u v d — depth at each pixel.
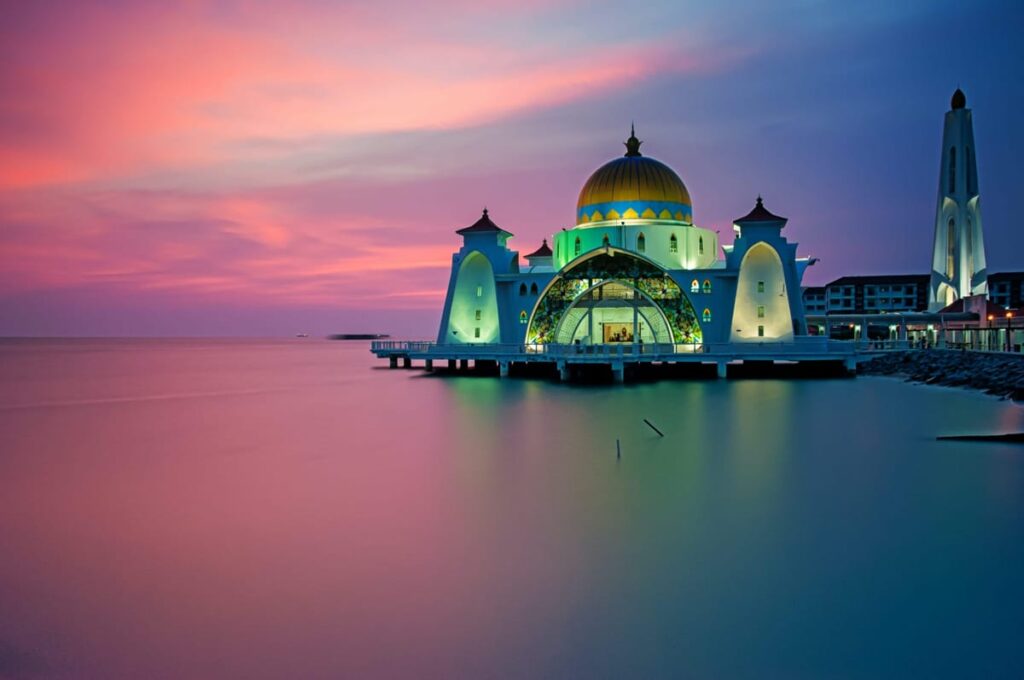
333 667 10.59
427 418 35.22
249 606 12.59
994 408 35.44
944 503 18.08
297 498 19.66
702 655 10.75
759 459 23.64
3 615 12.39
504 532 16.25
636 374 56.41
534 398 42.34
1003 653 10.64
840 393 42.72
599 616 12.00
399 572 13.99
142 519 17.88
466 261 62.97
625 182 61.81
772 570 13.73
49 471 23.80
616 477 21.39
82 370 85.00
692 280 58.00
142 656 10.99
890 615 11.85
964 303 72.19
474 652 10.94
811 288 111.44
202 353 158.25
